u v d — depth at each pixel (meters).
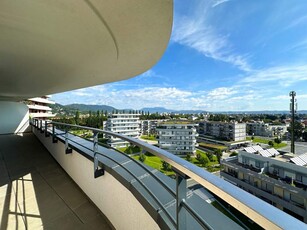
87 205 2.31
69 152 3.19
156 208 1.13
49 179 3.15
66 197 2.52
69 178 3.18
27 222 1.96
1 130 10.25
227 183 0.57
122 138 1.55
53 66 3.67
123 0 1.68
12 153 5.04
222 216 0.85
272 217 0.41
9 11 1.76
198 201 0.99
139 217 1.41
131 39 2.46
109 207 1.92
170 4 1.77
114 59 3.26
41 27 2.07
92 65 3.61
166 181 1.39
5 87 6.55
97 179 2.21
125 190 1.63
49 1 1.63
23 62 3.37
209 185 0.60
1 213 2.13
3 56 3.03
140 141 1.31
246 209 0.47
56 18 1.90
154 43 2.61
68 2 1.65
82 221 1.98
